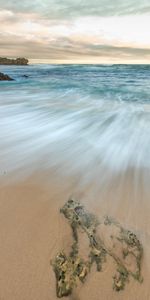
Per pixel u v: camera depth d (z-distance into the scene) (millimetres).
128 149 6012
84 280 2537
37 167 4801
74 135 6914
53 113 9570
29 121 8281
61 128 7566
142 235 3162
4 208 3480
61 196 3846
